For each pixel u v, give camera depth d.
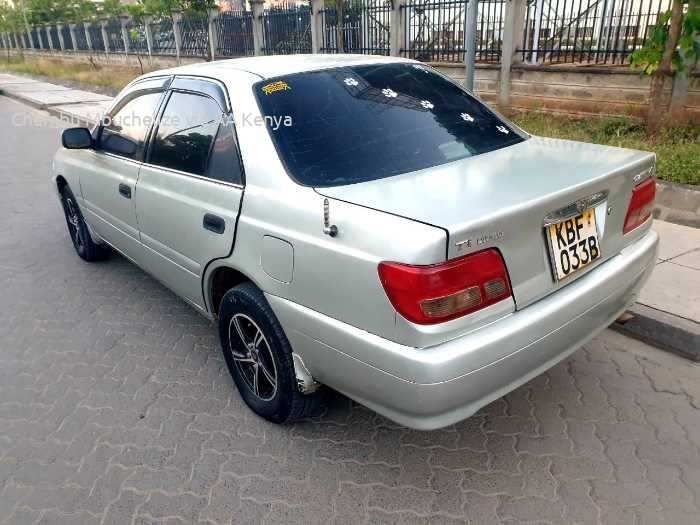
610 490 2.36
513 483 2.42
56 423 2.94
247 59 3.21
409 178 2.35
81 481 2.54
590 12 7.43
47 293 4.46
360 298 2.04
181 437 2.80
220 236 2.69
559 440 2.65
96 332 3.85
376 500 2.37
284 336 2.51
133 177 3.48
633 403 2.87
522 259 2.07
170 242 3.19
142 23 19.38
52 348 3.67
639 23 6.92
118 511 2.38
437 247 1.84
